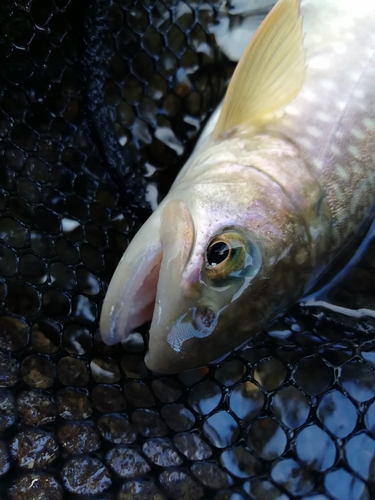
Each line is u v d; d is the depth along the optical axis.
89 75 0.23
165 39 0.23
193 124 0.23
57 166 0.22
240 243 0.18
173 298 0.18
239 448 0.20
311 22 0.22
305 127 0.20
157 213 0.20
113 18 0.22
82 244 0.22
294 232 0.19
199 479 0.19
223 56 0.23
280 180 0.19
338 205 0.20
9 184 0.21
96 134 0.23
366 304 0.22
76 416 0.19
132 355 0.21
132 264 0.19
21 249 0.20
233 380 0.21
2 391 0.18
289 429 0.20
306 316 0.22
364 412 0.20
